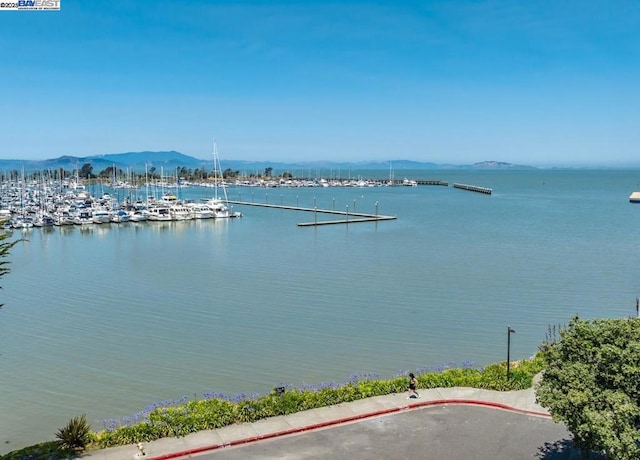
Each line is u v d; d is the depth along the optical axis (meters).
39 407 26.97
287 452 19.45
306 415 22.28
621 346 16.72
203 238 88.31
